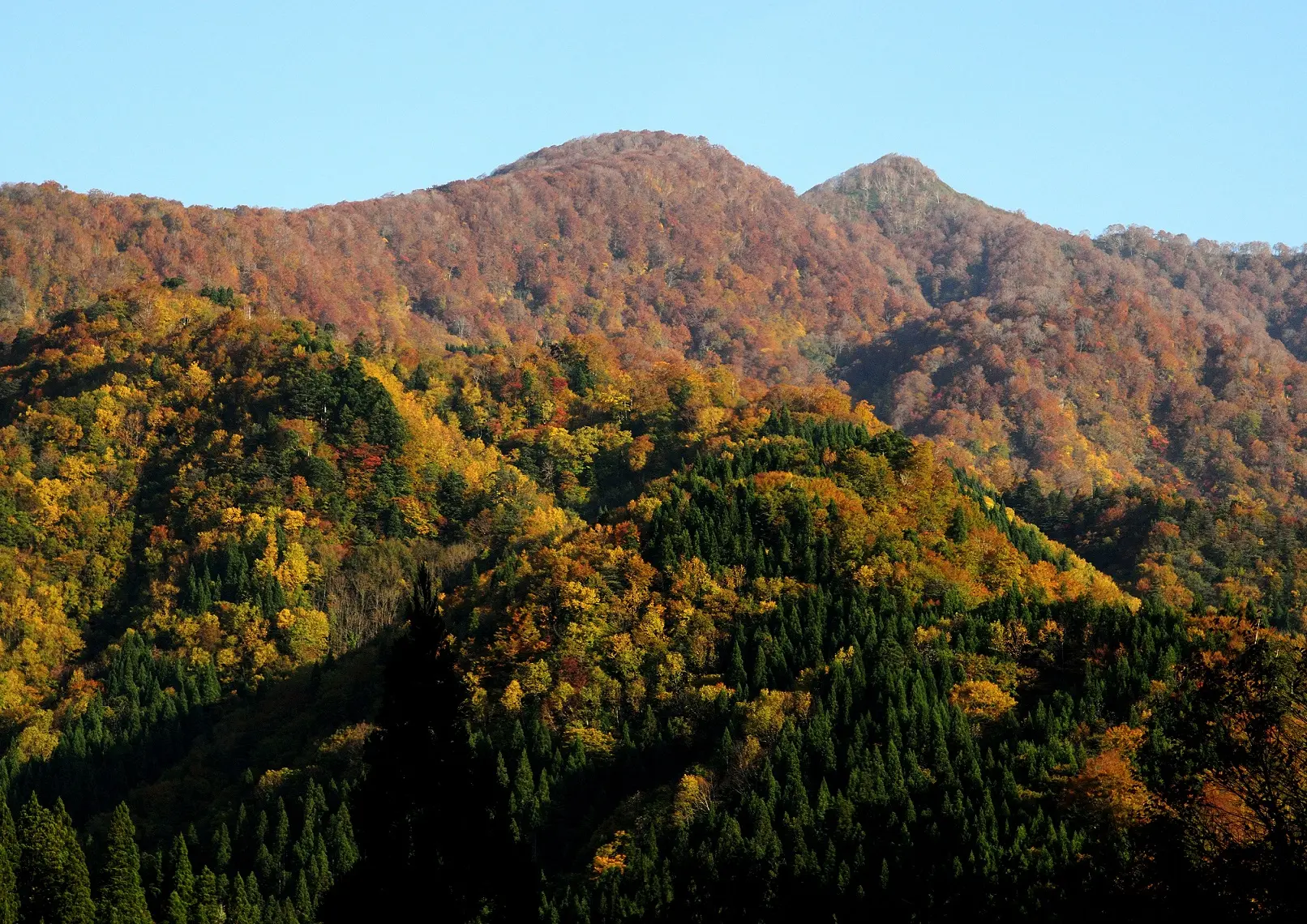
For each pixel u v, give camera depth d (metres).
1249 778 57.62
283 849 130.00
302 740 154.75
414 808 61.88
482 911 60.66
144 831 141.88
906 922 90.81
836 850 104.50
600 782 128.75
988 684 126.44
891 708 121.69
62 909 111.00
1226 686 61.00
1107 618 135.88
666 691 136.38
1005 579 156.75
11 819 113.44
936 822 105.69
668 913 100.00
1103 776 99.50
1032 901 78.06
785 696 128.38
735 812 114.69
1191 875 55.84
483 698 140.25
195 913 117.75
